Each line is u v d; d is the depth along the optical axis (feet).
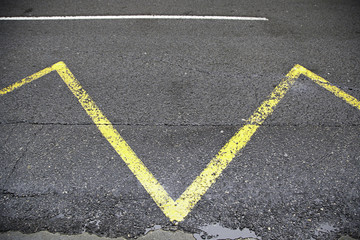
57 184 10.32
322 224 9.16
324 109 13.02
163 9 21.52
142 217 9.42
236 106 13.32
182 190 10.12
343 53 16.53
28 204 9.80
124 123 12.57
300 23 19.52
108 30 19.13
